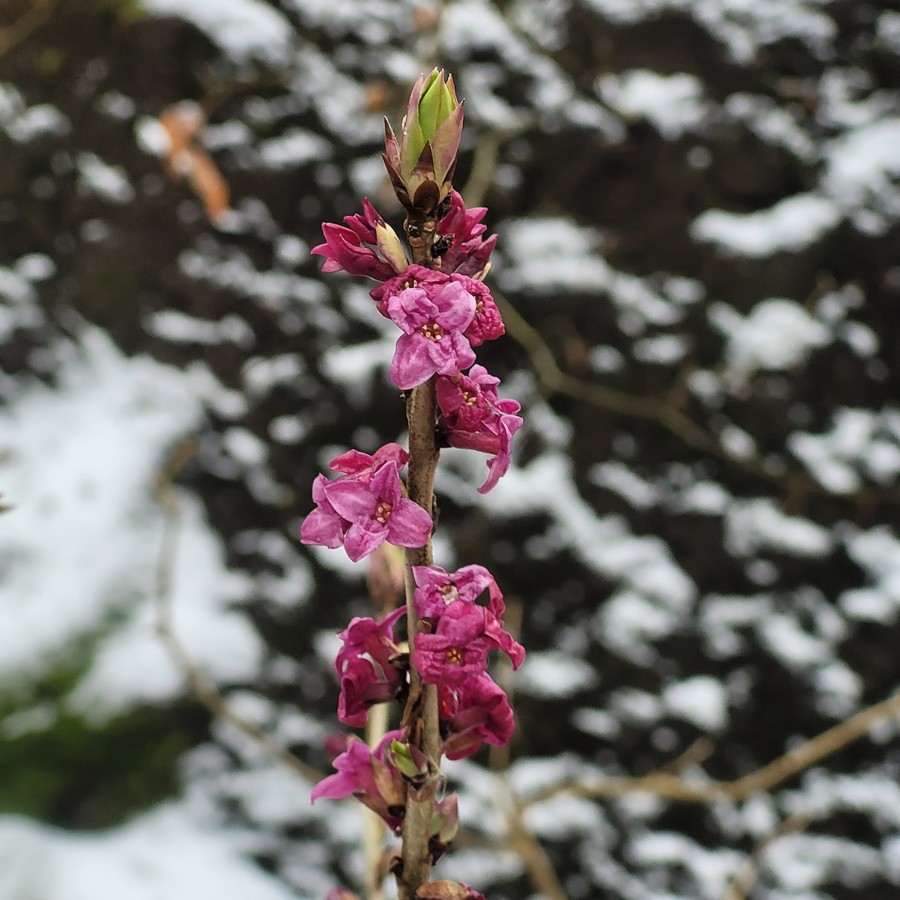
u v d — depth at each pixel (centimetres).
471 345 42
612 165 107
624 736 100
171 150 108
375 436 107
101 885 88
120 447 107
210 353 109
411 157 41
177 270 110
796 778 101
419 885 42
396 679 43
